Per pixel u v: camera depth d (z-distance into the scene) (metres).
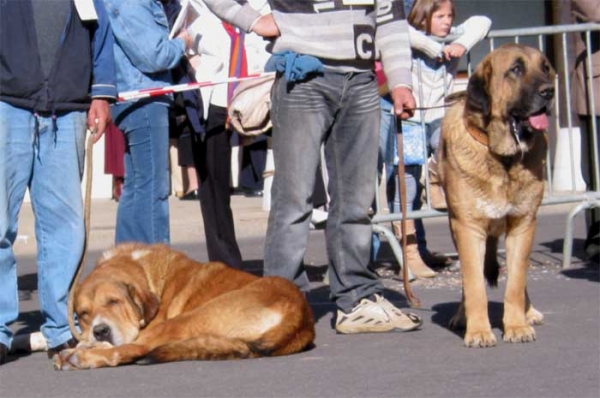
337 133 10.63
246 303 9.60
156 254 10.12
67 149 9.95
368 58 10.42
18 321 12.27
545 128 9.62
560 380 8.64
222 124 12.86
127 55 12.11
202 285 9.91
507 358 9.46
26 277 16.03
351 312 10.80
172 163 23.62
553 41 25.30
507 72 9.70
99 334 9.40
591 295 12.73
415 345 10.15
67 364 9.31
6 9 9.63
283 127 10.40
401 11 10.84
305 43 10.26
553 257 15.94
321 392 8.42
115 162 22.84
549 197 14.89
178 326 9.53
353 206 10.68
